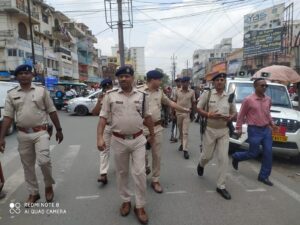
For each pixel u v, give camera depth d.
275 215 4.26
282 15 32.69
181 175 6.10
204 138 5.36
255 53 35.12
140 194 4.14
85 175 6.15
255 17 35.41
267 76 10.38
